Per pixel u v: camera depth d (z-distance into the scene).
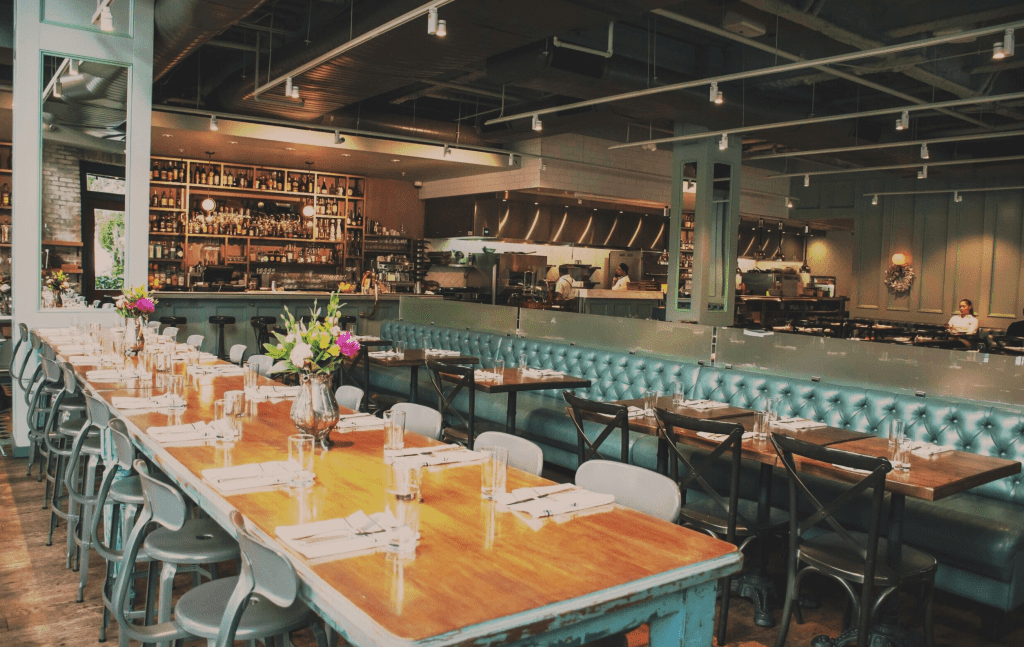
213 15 6.21
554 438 5.94
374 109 10.62
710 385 5.75
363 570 1.80
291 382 8.32
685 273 10.91
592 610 1.68
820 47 8.53
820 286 17.61
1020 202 13.95
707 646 1.98
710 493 3.62
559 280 13.48
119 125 6.83
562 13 5.93
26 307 6.63
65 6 6.48
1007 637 3.61
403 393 7.71
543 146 12.27
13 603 3.56
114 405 3.77
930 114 11.16
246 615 2.18
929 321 15.30
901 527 3.10
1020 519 3.81
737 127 9.91
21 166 6.44
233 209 12.58
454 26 6.21
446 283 14.77
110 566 3.34
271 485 2.48
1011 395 4.38
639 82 8.20
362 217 13.77
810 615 3.75
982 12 7.06
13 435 6.31
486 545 2.00
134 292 5.87
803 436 3.85
